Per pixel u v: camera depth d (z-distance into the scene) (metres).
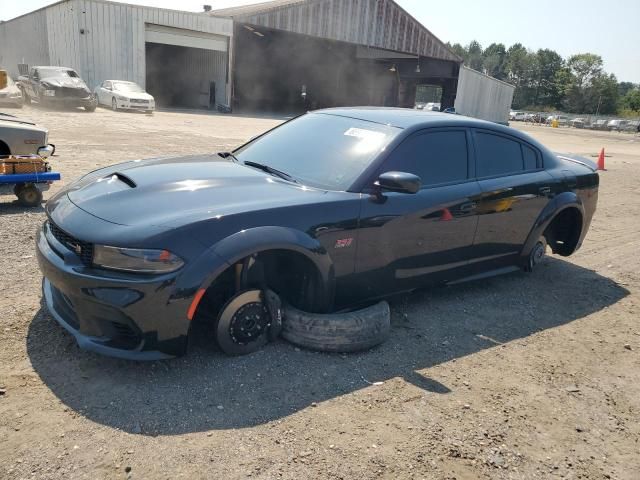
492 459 2.60
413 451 2.59
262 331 3.29
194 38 28.95
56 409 2.63
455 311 4.34
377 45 34.97
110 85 23.50
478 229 4.25
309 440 2.58
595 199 5.47
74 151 10.27
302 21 31.48
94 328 2.89
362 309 3.56
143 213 2.94
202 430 2.58
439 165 4.03
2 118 6.52
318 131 4.15
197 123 20.28
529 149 4.82
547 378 3.42
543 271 5.59
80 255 2.85
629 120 73.56
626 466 2.66
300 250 3.15
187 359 3.16
